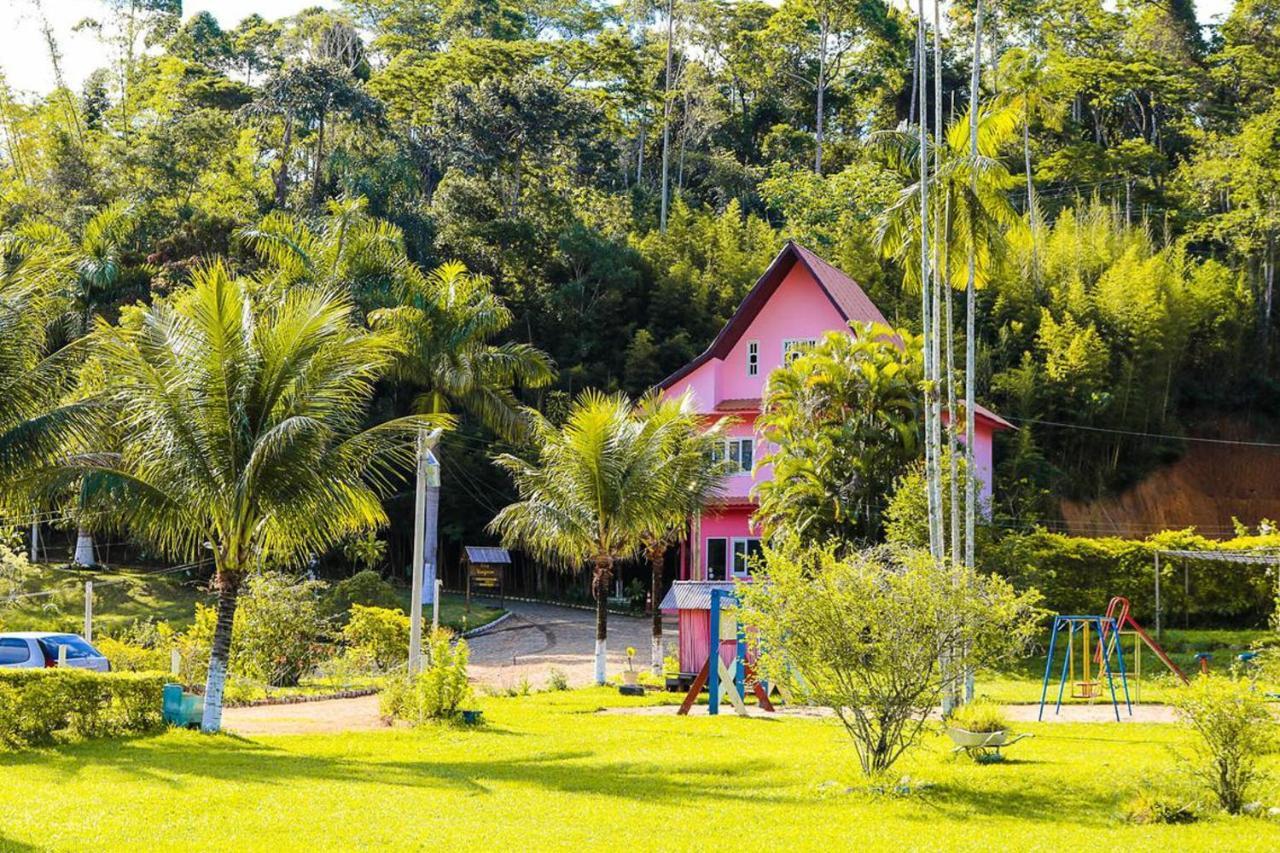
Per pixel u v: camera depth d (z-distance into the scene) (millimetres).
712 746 21484
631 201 77812
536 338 61188
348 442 22469
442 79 75562
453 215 62375
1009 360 57188
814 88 90375
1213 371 61438
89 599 33375
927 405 28000
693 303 60812
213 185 67500
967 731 18875
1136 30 78938
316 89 66312
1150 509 55312
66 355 25500
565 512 34375
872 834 13617
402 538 55969
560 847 12828
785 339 48969
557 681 32594
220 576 22297
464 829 13703
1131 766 17875
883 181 69000
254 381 21797
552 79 71625
